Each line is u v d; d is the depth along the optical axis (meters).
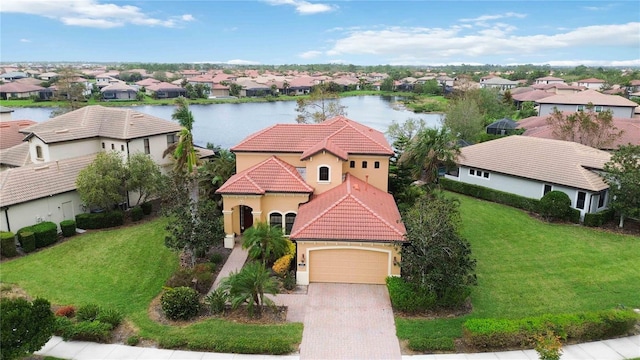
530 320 19.36
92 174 34.06
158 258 28.97
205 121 108.00
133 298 23.73
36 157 39.38
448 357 18.39
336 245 24.52
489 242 30.98
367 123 102.44
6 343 15.89
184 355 18.55
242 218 32.06
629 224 33.88
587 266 26.98
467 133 62.31
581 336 19.28
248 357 18.45
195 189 40.31
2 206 30.02
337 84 185.12
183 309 21.27
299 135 34.53
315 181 30.86
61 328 19.66
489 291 24.12
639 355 18.34
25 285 25.19
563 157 38.09
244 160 33.66
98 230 34.28
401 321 21.20
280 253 26.03
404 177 35.72
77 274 26.67
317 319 21.42
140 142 41.31
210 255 28.78
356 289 24.53
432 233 21.61
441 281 21.59
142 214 36.81
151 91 154.38
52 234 31.31
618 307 22.11
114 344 19.34
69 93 130.25
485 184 41.94
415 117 115.00
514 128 66.25
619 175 32.41
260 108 139.00
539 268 26.86
